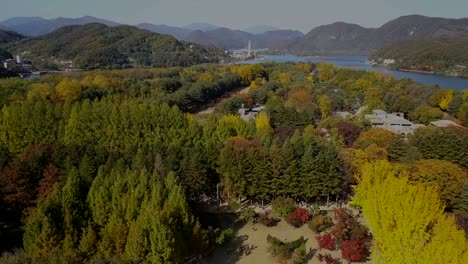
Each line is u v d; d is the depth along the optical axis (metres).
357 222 71.38
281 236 72.06
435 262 41.91
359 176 85.06
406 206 53.03
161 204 58.41
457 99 171.12
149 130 98.25
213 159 84.31
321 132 119.44
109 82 188.75
